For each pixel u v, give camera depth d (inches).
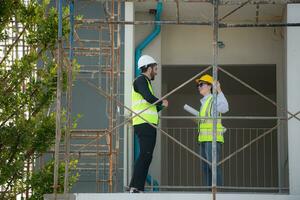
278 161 761.6
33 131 657.0
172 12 794.8
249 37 818.8
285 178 764.6
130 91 733.3
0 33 668.1
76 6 663.8
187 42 818.8
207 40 819.4
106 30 745.6
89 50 719.1
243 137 837.2
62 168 655.8
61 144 700.0
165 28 820.0
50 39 661.3
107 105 737.0
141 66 653.9
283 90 795.4
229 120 974.4
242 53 817.5
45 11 695.7
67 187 585.6
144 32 786.8
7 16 664.4
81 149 668.7
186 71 886.4
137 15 789.9
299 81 721.6
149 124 629.0
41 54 676.1
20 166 649.6
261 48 815.7
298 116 712.4
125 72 736.3
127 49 740.7
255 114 979.9
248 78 936.3
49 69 663.8
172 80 938.7
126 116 714.8
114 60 724.0
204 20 803.4
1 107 658.2
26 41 666.8
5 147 657.0
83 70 738.2
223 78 942.4
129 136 727.7
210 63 816.3
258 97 984.9
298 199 592.4
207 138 668.7
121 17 749.3
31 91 661.9
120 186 719.7
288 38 728.3
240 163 836.0
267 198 595.2
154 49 791.7
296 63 724.7
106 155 703.7
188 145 834.8
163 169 818.8
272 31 815.7
